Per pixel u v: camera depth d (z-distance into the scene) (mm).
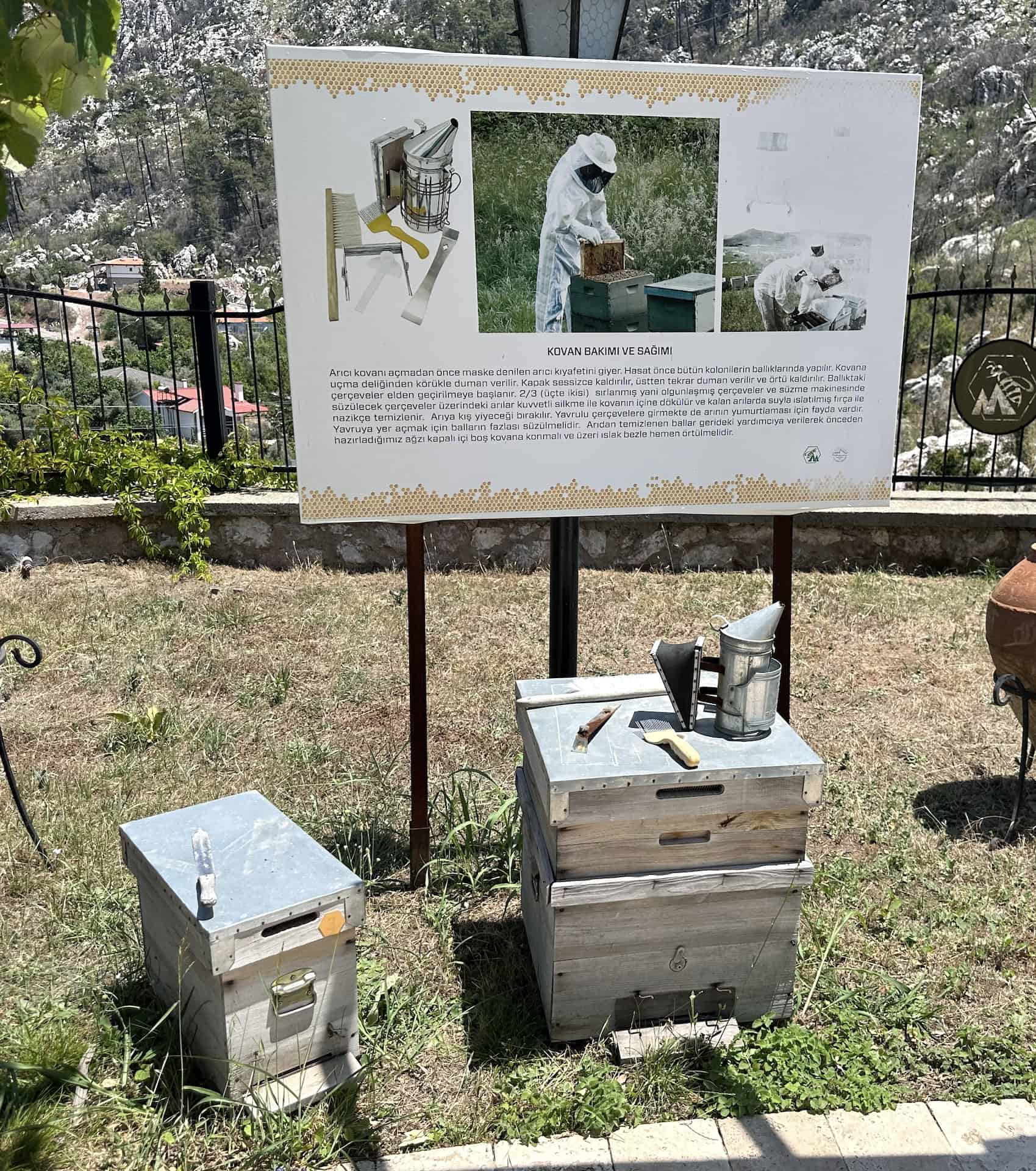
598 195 2979
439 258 2938
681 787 2510
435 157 2869
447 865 3393
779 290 3146
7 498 6953
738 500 3285
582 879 2486
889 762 4328
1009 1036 2641
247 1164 2205
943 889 3318
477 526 7066
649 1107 2410
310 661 5398
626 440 3168
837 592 6527
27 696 4934
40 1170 2170
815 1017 2725
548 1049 2607
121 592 6441
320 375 2963
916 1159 2252
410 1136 2312
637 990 2592
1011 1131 2336
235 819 2676
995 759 4352
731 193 3053
